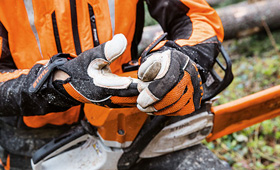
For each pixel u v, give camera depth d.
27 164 1.17
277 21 3.71
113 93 0.66
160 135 1.00
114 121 0.92
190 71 0.66
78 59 0.70
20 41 0.94
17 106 0.80
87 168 1.02
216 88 1.00
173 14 1.03
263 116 1.18
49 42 0.94
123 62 1.04
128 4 0.97
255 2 3.75
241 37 3.84
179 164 1.08
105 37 0.96
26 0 0.90
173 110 0.66
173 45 0.85
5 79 0.83
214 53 0.92
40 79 0.72
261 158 2.07
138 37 1.13
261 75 2.98
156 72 0.61
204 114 1.03
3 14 0.90
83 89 0.68
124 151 0.99
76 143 1.03
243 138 2.14
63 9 0.91
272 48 3.55
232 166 2.03
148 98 0.62
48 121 1.04
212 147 2.14
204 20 1.00
